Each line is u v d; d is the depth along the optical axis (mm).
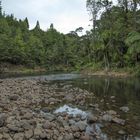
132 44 44219
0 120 12203
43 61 90875
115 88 27688
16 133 11227
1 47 72750
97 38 64312
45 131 11617
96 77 45500
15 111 14836
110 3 61375
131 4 55875
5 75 55938
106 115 14602
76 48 94312
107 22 59000
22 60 80062
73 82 35969
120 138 11312
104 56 55562
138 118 14539
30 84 31234
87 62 69562
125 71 46938
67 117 14547
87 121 13945
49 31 125750
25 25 120250
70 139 10984
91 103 19156
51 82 36375
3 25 97188
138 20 49875
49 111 16516
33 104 18672
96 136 11500
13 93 22484
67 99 20719
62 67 92625
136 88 27203
